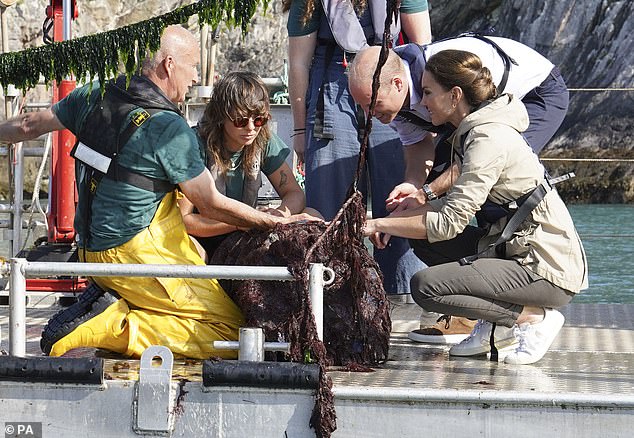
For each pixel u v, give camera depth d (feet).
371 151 52.90
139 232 40.45
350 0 51.47
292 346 35.12
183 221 42.47
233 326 40.19
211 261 41.98
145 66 41.45
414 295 41.01
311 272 34.63
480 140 39.86
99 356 40.06
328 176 52.90
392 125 50.08
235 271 34.45
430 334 46.09
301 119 53.72
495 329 41.09
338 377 36.65
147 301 40.04
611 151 259.60
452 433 32.96
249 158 45.60
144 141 39.93
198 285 40.34
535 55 49.65
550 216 40.45
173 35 41.63
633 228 172.55
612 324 51.55
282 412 33.35
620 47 254.06
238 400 33.47
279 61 251.60
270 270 34.63
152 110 40.34
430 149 50.37
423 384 35.04
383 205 53.26
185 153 40.16
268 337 38.86
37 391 33.96
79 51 37.52
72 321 40.11
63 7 57.57
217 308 40.16
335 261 39.04
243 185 45.88
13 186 63.93
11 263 35.22
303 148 54.13
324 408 32.76
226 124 43.96
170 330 39.50
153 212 40.65
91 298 40.78
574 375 37.47
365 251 39.55
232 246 41.60
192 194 40.42
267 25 247.50
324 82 52.65
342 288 39.22
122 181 40.09
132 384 33.71
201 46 69.05
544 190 40.45
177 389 33.78
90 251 40.96
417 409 33.06
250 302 39.34
